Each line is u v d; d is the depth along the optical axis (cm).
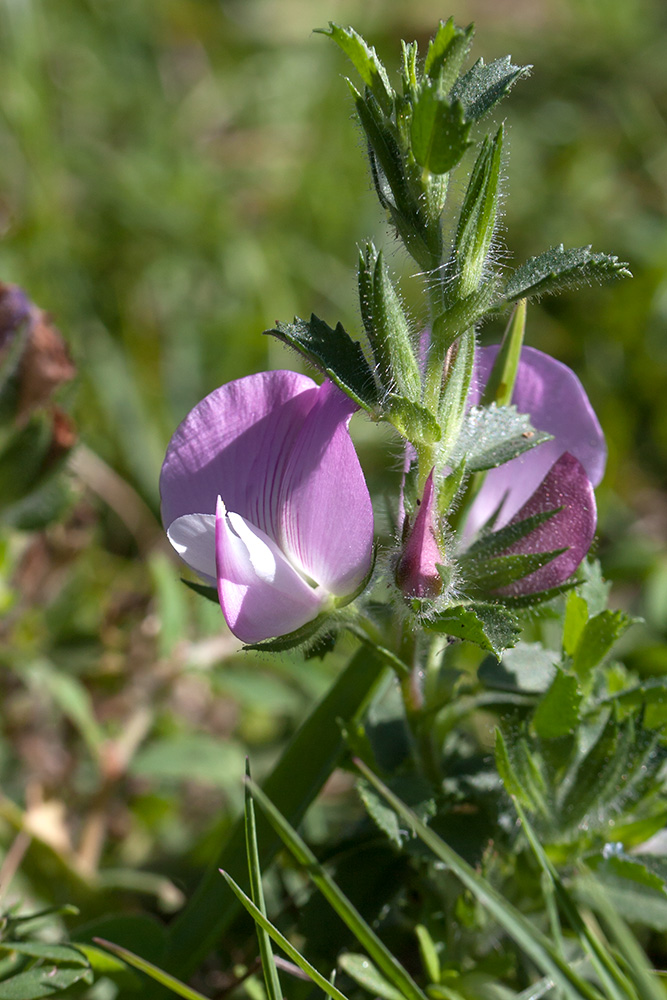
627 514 31
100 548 29
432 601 19
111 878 23
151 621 25
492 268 19
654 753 20
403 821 20
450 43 18
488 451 19
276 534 19
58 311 32
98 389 31
